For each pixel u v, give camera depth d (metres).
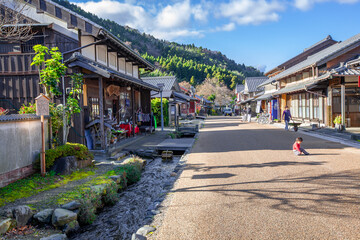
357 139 10.91
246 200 4.64
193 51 196.00
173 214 4.21
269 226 3.60
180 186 5.78
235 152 9.71
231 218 3.92
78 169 7.45
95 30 10.18
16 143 6.12
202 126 24.42
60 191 5.62
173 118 27.08
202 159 8.74
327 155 8.32
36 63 7.70
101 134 9.94
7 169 5.83
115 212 5.50
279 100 26.02
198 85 87.62
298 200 4.50
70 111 8.52
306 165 7.06
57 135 9.03
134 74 19.06
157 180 7.70
